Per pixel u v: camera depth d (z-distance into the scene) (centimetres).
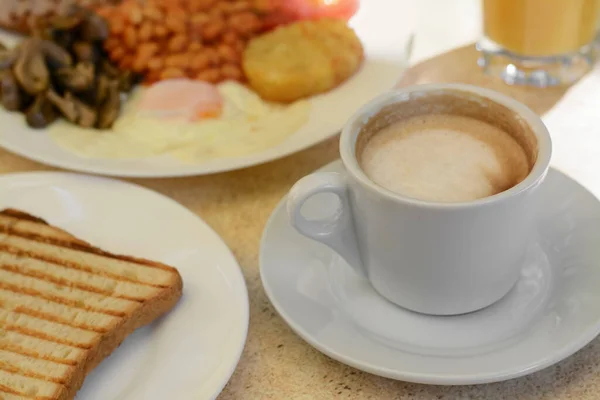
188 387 39
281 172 51
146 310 41
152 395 39
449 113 42
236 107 55
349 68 55
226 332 40
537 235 44
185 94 54
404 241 39
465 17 64
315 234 41
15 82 54
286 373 41
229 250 44
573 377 40
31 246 45
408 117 43
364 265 42
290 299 41
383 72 56
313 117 53
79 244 45
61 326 41
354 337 40
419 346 40
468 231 38
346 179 40
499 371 37
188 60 57
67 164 50
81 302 42
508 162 40
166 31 58
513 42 57
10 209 47
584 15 55
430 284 40
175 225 45
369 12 61
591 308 39
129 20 58
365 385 40
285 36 58
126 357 41
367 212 40
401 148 41
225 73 57
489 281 40
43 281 43
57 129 53
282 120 53
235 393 40
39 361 39
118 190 48
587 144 50
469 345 39
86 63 56
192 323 41
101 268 43
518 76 57
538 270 42
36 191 48
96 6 61
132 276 42
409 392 40
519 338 39
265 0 60
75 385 39
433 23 64
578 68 57
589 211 43
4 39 63
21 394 39
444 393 40
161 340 41
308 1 60
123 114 55
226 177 51
